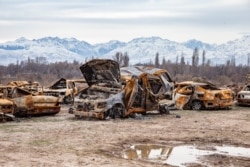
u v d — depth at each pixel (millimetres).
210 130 18000
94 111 20688
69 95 30297
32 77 88125
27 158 11750
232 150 13906
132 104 21953
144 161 12031
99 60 21891
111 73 22547
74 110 21219
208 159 12453
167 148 14070
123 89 21734
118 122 20000
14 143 13938
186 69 120812
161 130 17734
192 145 14648
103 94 21594
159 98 23688
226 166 11602
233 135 16750
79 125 18641
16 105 21000
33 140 14570
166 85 23984
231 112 25984
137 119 21344
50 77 93125
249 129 18438
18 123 19047
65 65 119750
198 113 25141
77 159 11812
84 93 21828
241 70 117500
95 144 14258
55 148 13273
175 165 11625
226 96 27500
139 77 22625
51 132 16453
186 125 19469
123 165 11312
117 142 14805
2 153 12328
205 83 29000
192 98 27328
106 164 11352
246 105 30312
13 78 82500
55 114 22938
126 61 95938
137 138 15680
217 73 114188
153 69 24078
